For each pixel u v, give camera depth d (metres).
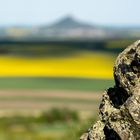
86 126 15.26
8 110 75.69
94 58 157.62
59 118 59.88
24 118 64.75
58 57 164.00
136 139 6.98
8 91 95.19
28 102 83.75
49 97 88.69
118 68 8.01
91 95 89.69
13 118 65.44
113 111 7.73
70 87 100.50
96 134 7.81
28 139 47.19
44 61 149.50
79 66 135.62
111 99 8.21
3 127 58.12
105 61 146.50
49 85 103.88
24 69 131.75
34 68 134.12
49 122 59.50
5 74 122.25
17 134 51.44
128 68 7.91
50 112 62.00
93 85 102.25
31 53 187.12
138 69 7.82
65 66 136.50
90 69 128.75
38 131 53.19
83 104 79.94
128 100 7.31
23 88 99.06
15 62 147.50
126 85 7.84
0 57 165.88
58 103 82.06
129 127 7.11
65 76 118.44
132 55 7.96
